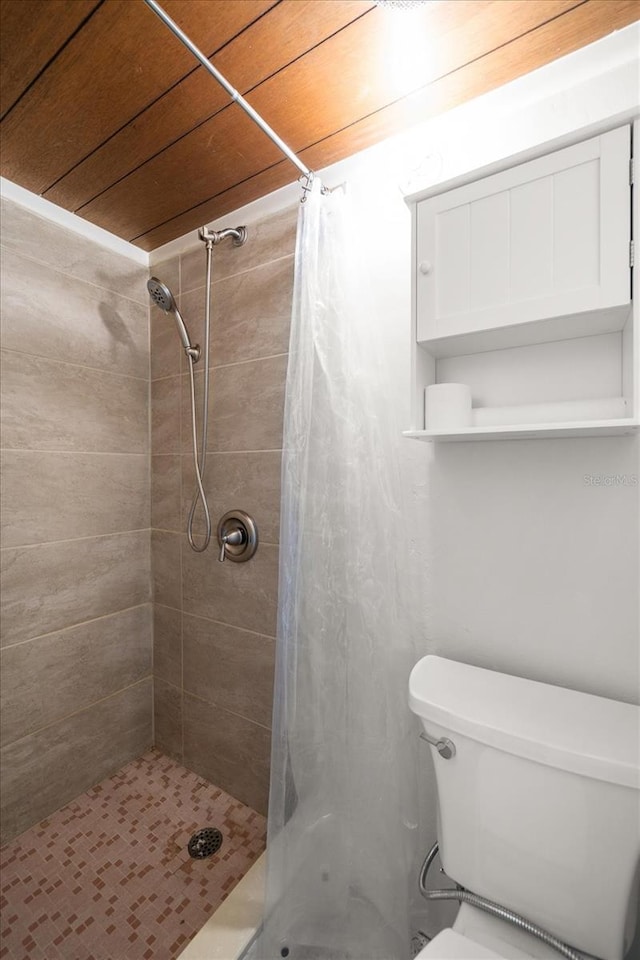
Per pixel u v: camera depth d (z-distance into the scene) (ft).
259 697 4.68
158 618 5.63
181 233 5.13
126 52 2.86
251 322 4.60
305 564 3.52
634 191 2.39
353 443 3.45
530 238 2.68
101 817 4.69
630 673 2.89
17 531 4.37
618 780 2.27
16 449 4.34
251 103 3.28
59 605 4.74
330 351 3.51
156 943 3.49
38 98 3.23
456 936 2.52
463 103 3.32
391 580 3.44
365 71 3.01
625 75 2.85
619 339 2.84
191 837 4.45
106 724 5.24
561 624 3.10
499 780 2.61
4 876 4.03
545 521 3.13
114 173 4.08
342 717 3.41
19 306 4.33
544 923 2.52
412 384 3.11
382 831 3.24
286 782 3.43
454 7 2.56
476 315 2.85
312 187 3.51
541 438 3.11
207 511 4.74
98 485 5.08
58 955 3.41
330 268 3.53
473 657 3.42
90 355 4.96
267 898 3.34
